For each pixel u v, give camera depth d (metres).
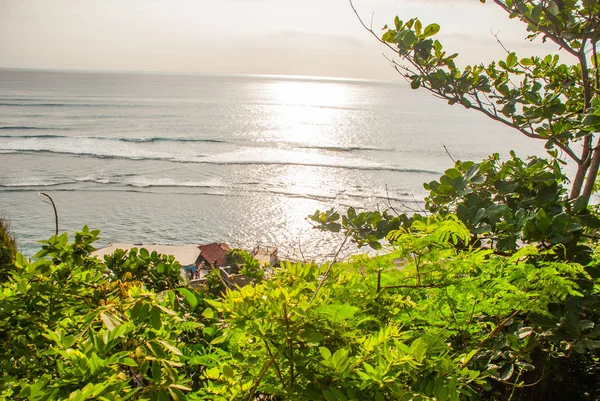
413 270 2.27
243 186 72.81
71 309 2.40
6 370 2.02
